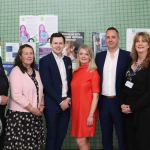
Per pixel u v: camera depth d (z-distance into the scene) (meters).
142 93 2.79
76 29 3.91
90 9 3.89
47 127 3.15
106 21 3.89
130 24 3.87
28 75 3.01
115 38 3.11
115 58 3.13
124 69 3.07
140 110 2.78
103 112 3.12
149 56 2.84
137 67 2.89
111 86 3.09
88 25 3.90
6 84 2.93
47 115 3.14
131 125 2.89
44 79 3.12
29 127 2.93
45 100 3.14
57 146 3.21
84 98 3.05
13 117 2.93
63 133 3.21
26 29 3.92
